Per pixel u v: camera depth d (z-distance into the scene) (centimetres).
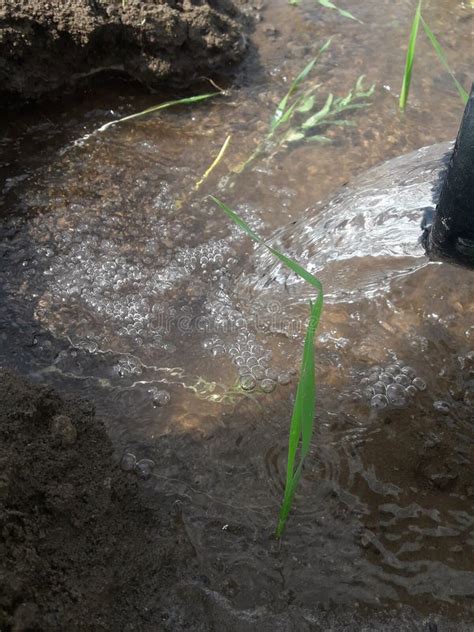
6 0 76
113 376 60
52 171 74
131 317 64
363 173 71
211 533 51
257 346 62
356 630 47
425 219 62
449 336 61
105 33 79
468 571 50
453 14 91
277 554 50
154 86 82
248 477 54
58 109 80
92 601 45
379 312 63
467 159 43
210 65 83
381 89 83
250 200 72
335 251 66
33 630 42
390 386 59
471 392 59
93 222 70
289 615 47
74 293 65
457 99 82
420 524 52
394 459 55
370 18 91
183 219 71
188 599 48
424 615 48
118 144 77
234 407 58
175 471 54
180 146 77
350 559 50
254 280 66
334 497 53
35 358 61
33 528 46
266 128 79
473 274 63
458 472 54
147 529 51
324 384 59
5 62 77
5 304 64
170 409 58
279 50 87
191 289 66
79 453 50
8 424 48
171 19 79
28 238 69
